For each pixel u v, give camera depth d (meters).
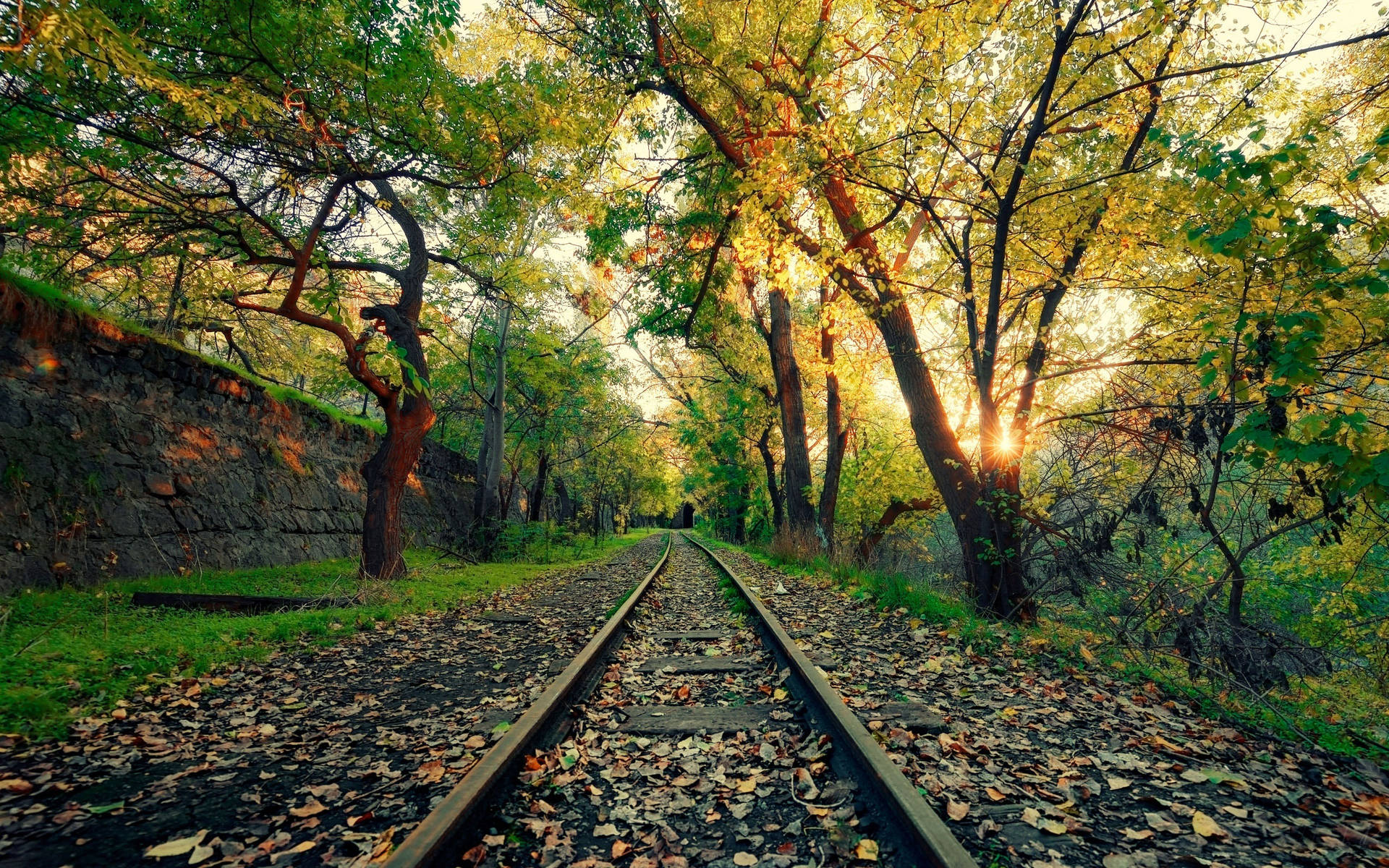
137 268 9.44
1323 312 4.09
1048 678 4.89
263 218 9.04
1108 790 2.95
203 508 10.41
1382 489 3.74
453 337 19.00
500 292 13.18
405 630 6.90
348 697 4.48
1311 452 3.81
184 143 7.73
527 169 9.67
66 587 7.36
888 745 3.39
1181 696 4.50
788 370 18.03
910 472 16.61
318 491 14.37
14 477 7.41
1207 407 5.23
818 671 4.30
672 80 9.02
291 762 3.29
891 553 17.70
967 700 4.32
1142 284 7.33
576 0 8.83
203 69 7.33
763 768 3.21
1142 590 6.16
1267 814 2.71
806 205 8.87
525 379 20.16
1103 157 7.83
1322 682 7.52
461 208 12.03
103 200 8.12
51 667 4.49
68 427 8.37
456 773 3.10
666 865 2.33
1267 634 5.39
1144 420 6.66
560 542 24.05
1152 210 6.27
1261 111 6.98
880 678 4.83
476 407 23.31
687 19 8.66
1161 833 2.56
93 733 3.57
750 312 19.95
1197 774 3.09
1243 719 3.98
